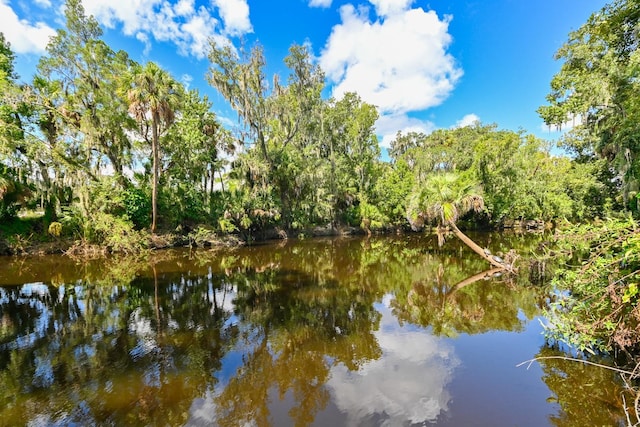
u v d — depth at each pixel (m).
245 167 23.58
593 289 4.84
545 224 30.20
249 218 23.77
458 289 10.22
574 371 4.84
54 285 10.85
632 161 11.55
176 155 22.67
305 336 6.54
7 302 8.88
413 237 28.98
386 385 4.61
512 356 5.48
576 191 22.98
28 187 18.02
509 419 3.76
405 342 6.20
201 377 4.88
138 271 13.32
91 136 18.19
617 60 9.91
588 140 18.75
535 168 32.16
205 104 24.42
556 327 5.11
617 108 12.04
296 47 24.81
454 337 6.39
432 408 4.03
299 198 28.30
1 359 5.50
